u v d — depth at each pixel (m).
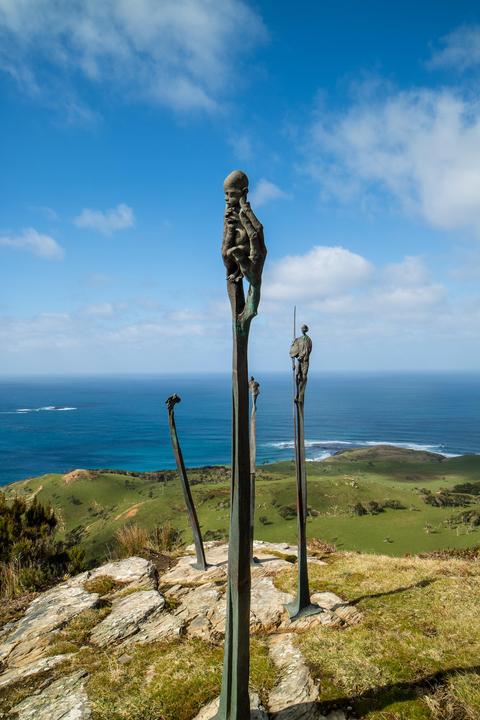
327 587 8.78
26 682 5.75
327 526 63.56
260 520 68.44
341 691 5.03
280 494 78.94
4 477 134.75
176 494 78.62
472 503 77.44
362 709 4.71
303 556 7.55
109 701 5.05
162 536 13.59
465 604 7.38
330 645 6.12
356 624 6.97
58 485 91.75
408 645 6.02
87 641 7.00
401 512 70.06
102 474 96.62
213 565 10.61
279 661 5.88
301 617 7.26
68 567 11.53
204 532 57.06
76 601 8.62
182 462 10.55
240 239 3.73
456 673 5.25
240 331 3.95
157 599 8.35
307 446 194.38
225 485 85.06
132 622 7.45
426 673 5.31
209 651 6.28
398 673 5.32
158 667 5.83
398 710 4.65
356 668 5.43
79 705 5.00
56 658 6.38
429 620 6.86
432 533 57.56
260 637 6.80
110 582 9.74
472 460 141.00
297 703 4.88
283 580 9.24
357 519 66.56
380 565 10.35
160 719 4.76
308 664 5.65
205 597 8.36
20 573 10.37
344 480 89.31
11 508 13.52
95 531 69.00
